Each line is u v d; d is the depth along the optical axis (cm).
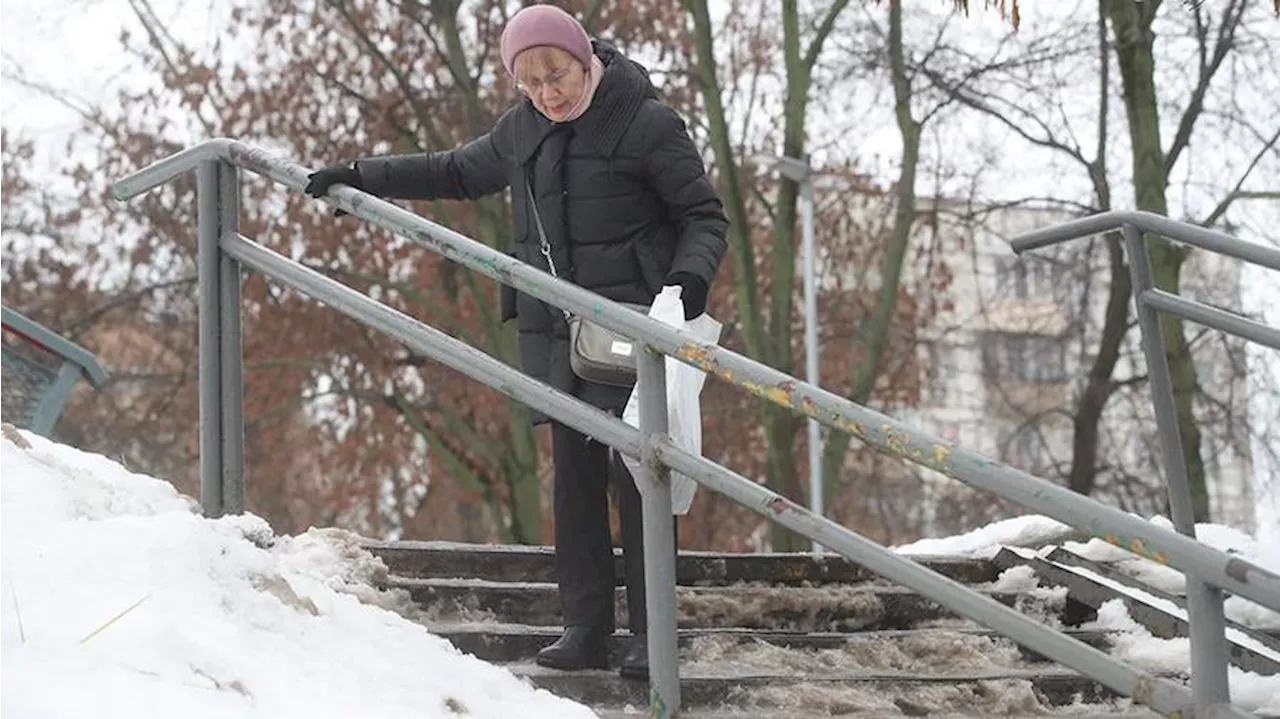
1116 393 2230
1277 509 2053
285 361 2088
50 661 309
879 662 515
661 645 394
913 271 2464
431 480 2377
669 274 441
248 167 491
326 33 2109
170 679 316
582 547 463
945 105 1898
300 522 2523
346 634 387
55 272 2159
